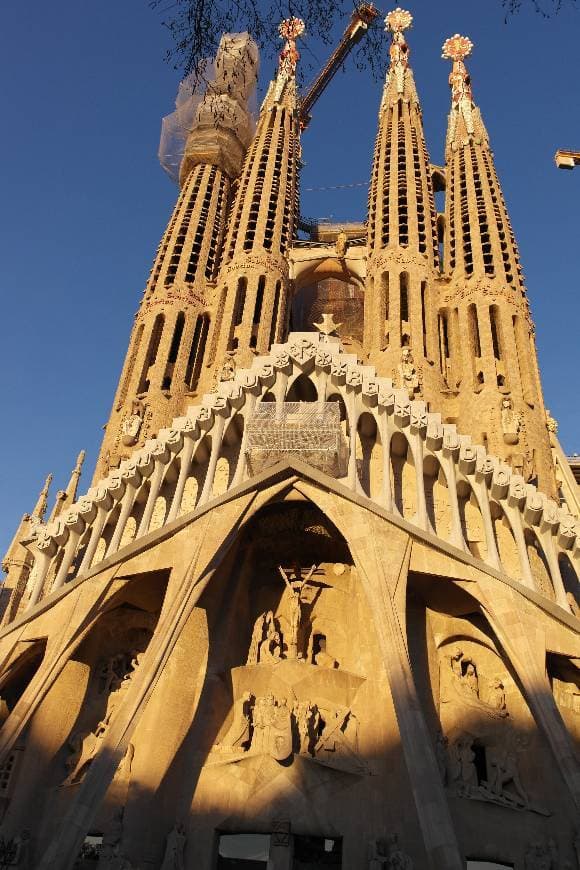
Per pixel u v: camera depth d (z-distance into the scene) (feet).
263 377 105.91
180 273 151.74
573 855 78.89
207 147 179.52
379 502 96.12
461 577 89.81
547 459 118.93
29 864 86.94
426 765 72.18
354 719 94.89
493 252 146.51
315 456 96.63
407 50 216.74
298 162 193.77
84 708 99.25
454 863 65.67
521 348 133.49
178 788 91.40
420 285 146.41
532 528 97.14
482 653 96.89
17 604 115.44
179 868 84.99
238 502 96.58
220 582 103.09
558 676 91.86
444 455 100.12
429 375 132.26
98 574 96.63
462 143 176.86
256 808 88.53
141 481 105.81
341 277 174.09
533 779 85.35
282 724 92.53
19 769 91.40
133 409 127.24
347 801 88.02
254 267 152.56
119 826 85.61
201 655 99.66
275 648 101.14
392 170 171.32
